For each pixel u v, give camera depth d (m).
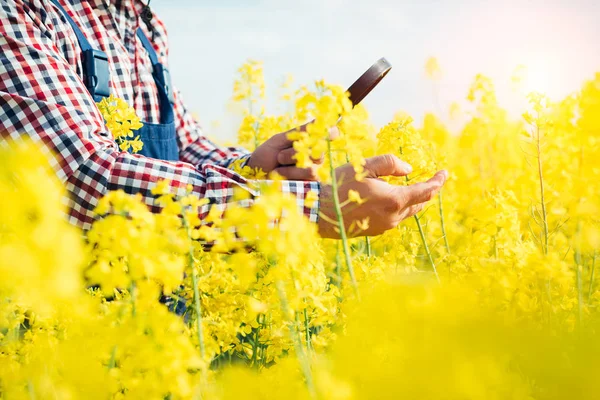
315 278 1.61
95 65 2.31
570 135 2.03
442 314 1.03
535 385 1.12
